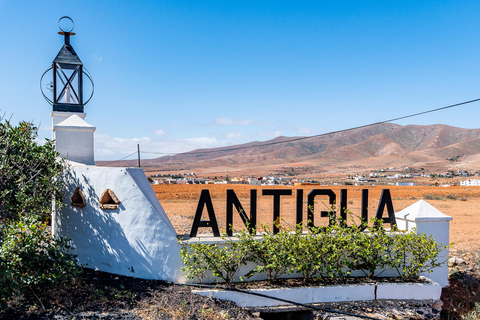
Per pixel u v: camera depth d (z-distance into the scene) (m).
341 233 10.77
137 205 9.76
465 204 47.88
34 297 7.87
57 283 8.21
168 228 9.84
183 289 9.34
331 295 9.97
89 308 7.80
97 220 9.90
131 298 8.48
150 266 9.70
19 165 9.45
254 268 10.45
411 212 11.62
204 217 25.22
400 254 10.95
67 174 10.31
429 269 11.38
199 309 8.55
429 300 10.51
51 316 7.28
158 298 8.70
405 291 10.41
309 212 11.07
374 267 10.87
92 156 12.38
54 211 10.09
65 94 13.52
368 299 10.22
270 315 10.15
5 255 7.59
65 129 11.99
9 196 9.15
